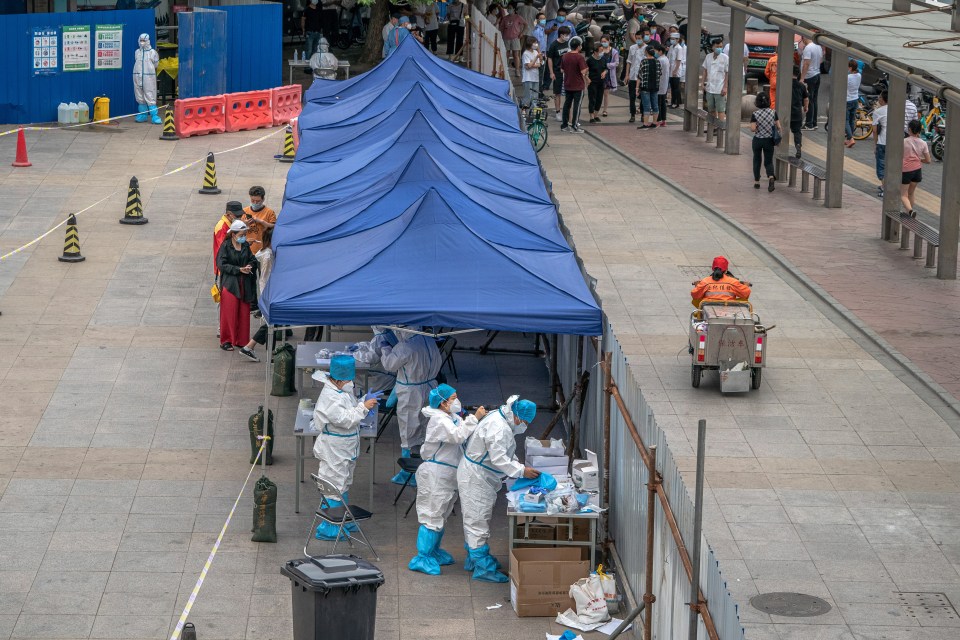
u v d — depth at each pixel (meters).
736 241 30.03
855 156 39.59
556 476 16.39
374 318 17.27
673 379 21.89
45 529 16.91
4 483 18.16
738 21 37.94
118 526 17.08
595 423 17.44
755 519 17.08
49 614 14.87
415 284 17.78
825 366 22.59
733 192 34.41
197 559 16.28
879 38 26.45
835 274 27.53
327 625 13.44
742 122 44.41
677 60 46.81
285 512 17.73
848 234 30.61
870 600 15.15
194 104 39.72
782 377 22.08
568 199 33.31
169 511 17.56
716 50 40.53
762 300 25.95
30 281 26.66
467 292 17.62
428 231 18.89
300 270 18.73
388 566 16.38
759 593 15.27
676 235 30.34
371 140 26.91
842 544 16.48
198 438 19.97
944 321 24.80
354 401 17.17
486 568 16.09
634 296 25.98
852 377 22.12
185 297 26.20
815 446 19.41
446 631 14.84
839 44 26.36
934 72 22.33
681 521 12.59
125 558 16.25
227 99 40.59
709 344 21.06
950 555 16.25
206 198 32.88
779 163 35.75
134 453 19.33
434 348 19.12
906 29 27.94
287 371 21.64
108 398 21.28
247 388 22.02
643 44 43.12
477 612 15.34
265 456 19.00
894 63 23.67
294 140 36.97
